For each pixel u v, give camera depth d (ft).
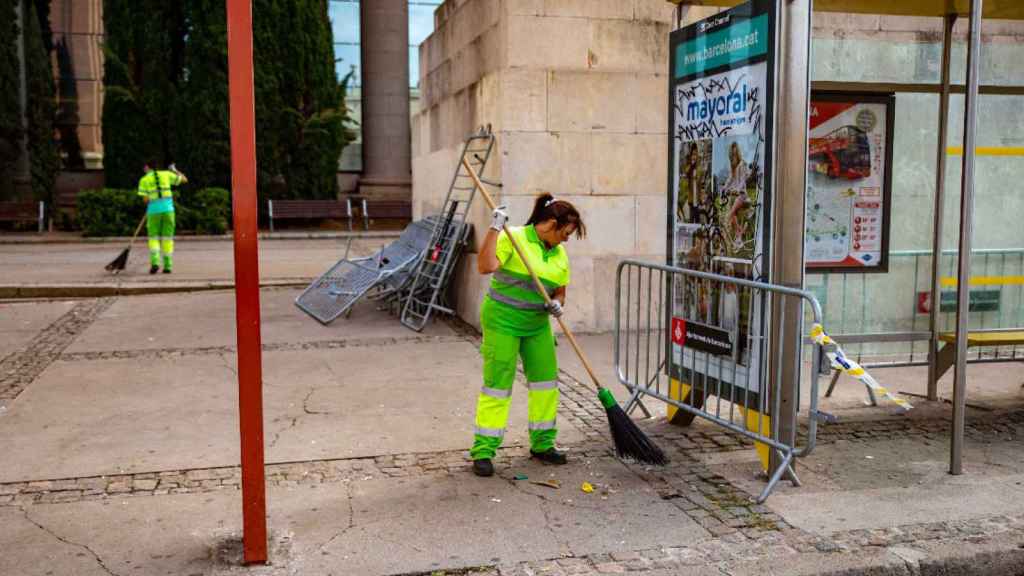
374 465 16.34
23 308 33.60
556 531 13.48
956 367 15.79
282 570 12.19
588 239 28.58
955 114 22.84
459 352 25.99
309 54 73.67
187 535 13.30
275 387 21.90
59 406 20.17
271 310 33.04
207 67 69.00
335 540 13.14
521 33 27.25
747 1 15.75
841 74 22.72
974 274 23.06
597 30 27.89
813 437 14.58
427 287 30.81
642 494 14.98
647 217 29.04
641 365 24.29
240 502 14.58
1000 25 22.90
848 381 22.97
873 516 14.08
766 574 12.14
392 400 20.74
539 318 15.99
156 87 69.77
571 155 28.12
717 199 16.94
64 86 77.97
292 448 17.24
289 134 73.41
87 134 78.59
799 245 15.05
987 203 23.38
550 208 15.96
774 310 15.30
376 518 13.93
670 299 18.65
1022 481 15.66
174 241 62.95
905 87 21.03
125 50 69.92
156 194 42.34
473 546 12.95
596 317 28.91
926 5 19.84
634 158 28.71
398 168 79.46
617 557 12.64
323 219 77.51
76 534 13.30
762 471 16.08
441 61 34.68
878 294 22.71
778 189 15.06
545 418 16.39
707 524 13.76
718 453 17.12
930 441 17.97
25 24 72.79
